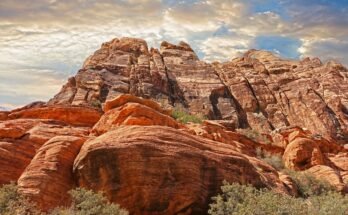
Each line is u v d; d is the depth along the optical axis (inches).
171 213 593.0
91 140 653.9
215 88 1936.5
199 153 649.0
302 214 572.1
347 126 1878.7
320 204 641.0
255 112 1948.8
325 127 1823.3
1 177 627.2
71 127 860.6
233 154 705.0
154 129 655.8
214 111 1833.2
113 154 595.8
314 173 1040.2
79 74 1754.4
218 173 647.1
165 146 628.7
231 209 568.4
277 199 581.3
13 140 699.4
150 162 602.5
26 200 532.1
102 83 1684.3
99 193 546.9
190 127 1088.2
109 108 941.8
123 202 581.0
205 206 614.9
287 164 1128.2
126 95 947.3
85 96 1608.0
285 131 1318.9
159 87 1825.8
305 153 1125.7
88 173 596.1
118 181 587.5
